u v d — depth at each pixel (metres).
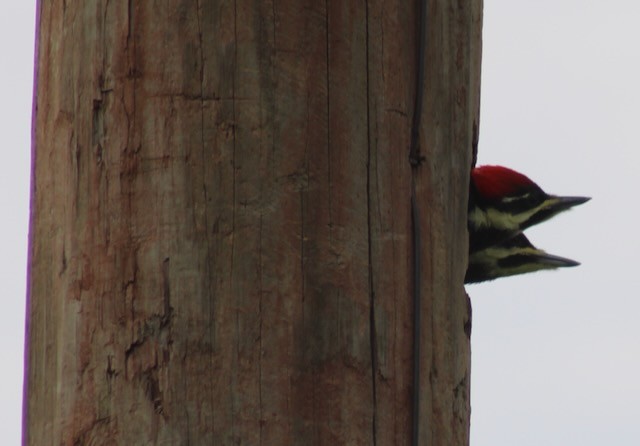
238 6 6.84
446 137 7.70
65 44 7.16
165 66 6.82
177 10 6.83
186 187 6.73
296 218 6.79
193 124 6.77
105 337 6.74
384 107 7.18
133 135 6.83
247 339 6.64
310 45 6.93
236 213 6.72
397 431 7.00
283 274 6.73
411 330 7.17
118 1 6.93
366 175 7.05
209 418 6.58
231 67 6.80
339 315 6.81
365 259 6.97
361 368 6.87
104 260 6.80
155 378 6.63
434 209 7.50
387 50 7.21
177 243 6.70
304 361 6.71
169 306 6.66
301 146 6.85
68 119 7.08
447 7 7.76
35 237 7.29
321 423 6.70
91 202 6.89
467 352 7.85
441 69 7.66
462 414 7.65
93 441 6.69
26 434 7.19
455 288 7.67
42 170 7.29
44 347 7.10
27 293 7.36
